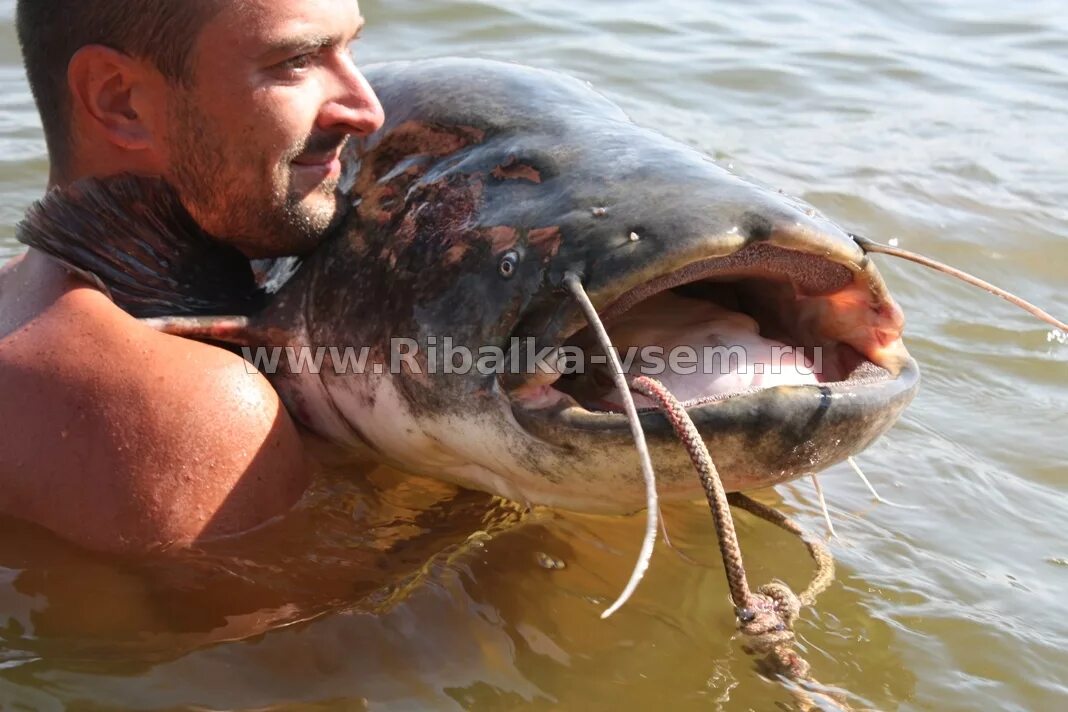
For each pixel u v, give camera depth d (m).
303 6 2.77
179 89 2.79
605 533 3.07
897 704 2.55
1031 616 2.87
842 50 7.06
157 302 2.96
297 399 3.09
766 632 2.54
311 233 2.93
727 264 2.50
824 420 2.42
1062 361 4.19
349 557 2.84
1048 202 5.33
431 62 3.12
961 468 3.53
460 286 2.67
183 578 2.72
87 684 2.48
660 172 2.59
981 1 8.12
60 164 2.99
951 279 4.69
